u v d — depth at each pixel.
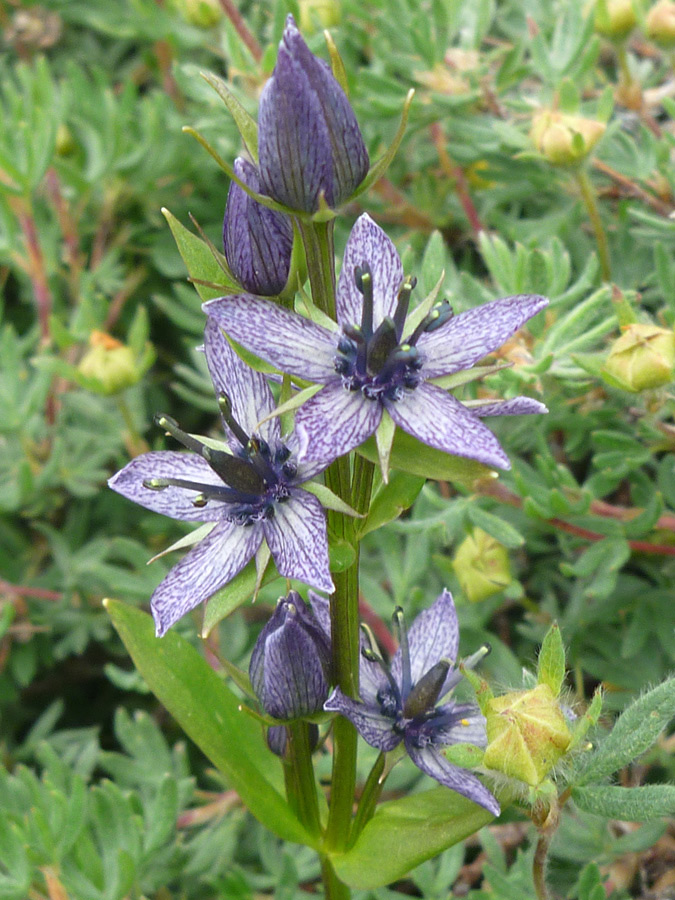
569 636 0.15
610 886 0.13
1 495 0.18
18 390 0.18
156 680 0.11
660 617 0.15
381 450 0.09
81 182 0.20
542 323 0.14
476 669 0.15
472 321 0.09
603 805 0.10
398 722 0.11
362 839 0.11
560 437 0.17
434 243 0.13
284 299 0.09
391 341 0.09
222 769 0.11
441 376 0.09
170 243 0.20
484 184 0.19
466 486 0.14
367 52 0.20
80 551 0.18
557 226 0.17
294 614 0.10
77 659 0.19
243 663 0.16
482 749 0.10
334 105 0.08
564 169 0.15
